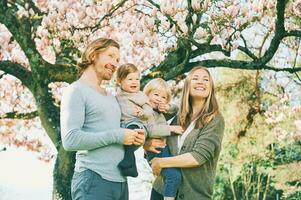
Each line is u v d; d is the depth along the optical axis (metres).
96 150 3.62
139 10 10.71
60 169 8.99
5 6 9.59
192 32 9.02
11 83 13.95
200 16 9.28
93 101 3.65
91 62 3.78
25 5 9.66
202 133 4.19
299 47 13.80
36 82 9.43
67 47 9.64
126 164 3.70
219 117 4.26
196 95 4.26
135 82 4.25
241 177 19.69
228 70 15.38
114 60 3.79
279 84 14.95
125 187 3.79
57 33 9.55
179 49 9.54
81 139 3.49
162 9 8.80
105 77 3.80
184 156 4.12
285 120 15.59
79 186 3.61
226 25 9.23
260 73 14.70
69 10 9.87
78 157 3.70
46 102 9.38
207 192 4.18
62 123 3.56
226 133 15.67
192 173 4.16
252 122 15.48
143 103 4.21
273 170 17.92
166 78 9.41
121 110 4.17
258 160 17.86
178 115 4.38
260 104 15.10
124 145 3.78
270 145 18.52
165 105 4.42
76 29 9.34
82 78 3.76
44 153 15.55
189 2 9.02
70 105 3.57
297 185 18.02
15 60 11.57
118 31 11.14
